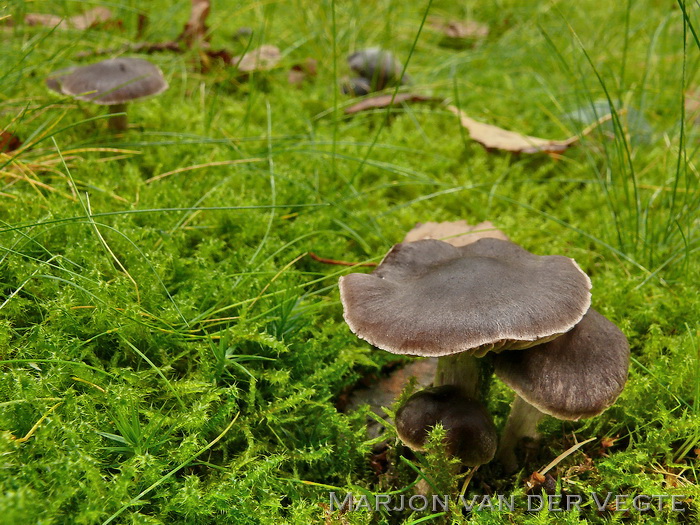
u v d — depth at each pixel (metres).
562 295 0.38
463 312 0.38
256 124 0.59
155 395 0.40
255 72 0.66
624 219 0.50
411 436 0.39
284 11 0.82
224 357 0.40
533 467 0.41
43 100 0.52
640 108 0.57
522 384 0.39
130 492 0.38
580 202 0.51
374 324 0.38
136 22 0.71
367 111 0.62
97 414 0.38
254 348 0.42
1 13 0.51
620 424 0.41
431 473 0.39
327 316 0.45
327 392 0.42
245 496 0.38
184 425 0.39
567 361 0.39
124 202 0.46
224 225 0.47
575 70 0.67
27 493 0.36
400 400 0.41
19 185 0.46
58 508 0.36
